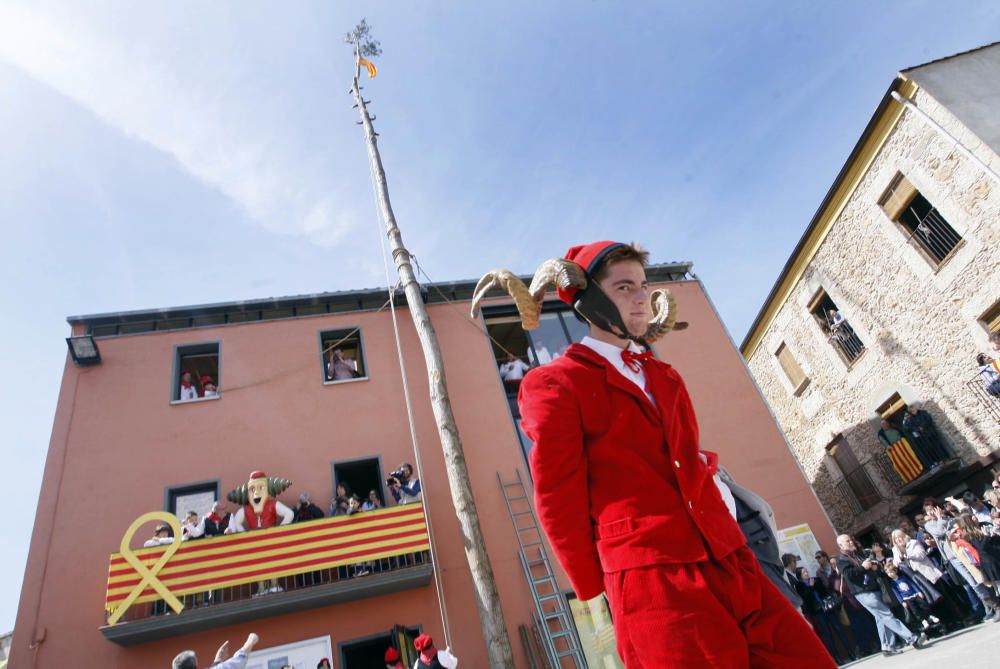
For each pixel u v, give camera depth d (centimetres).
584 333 1455
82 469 1074
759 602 151
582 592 165
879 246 1515
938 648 651
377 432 1210
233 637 962
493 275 206
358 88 1512
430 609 1034
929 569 895
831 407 1772
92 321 1243
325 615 1002
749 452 1331
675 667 138
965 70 1320
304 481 1136
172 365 1220
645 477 164
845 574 873
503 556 1108
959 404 1369
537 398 175
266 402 1206
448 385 1291
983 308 1286
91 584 979
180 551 952
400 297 1402
